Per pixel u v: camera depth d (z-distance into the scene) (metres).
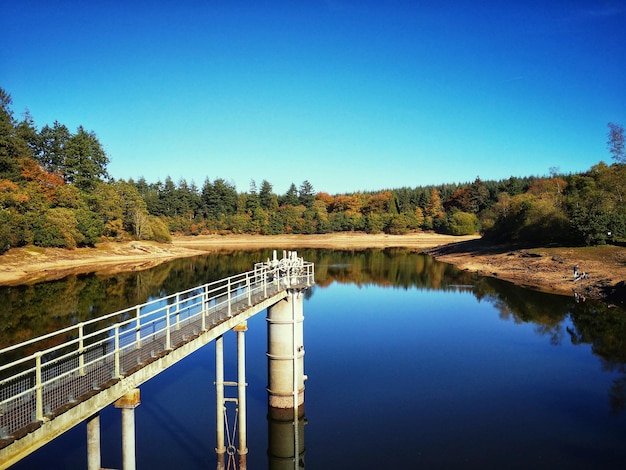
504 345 33.31
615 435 20.31
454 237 159.00
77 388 11.09
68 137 111.56
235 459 19.12
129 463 12.52
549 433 20.56
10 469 18.14
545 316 41.44
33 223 81.19
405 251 119.81
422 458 18.67
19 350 32.47
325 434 20.89
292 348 22.81
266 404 23.95
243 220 167.50
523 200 96.75
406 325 39.62
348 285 62.62
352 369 28.92
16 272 71.12
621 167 78.62
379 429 21.22
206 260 98.44
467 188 176.12
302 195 198.50
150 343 14.68
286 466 18.50
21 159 92.00
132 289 58.97
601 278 52.75
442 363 29.80
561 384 26.03
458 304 48.09
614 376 27.06
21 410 10.05
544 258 67.50
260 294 21.69
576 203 76.06
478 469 17.88
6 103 105.44
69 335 36.31
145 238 114.94
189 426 21.64
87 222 91.69
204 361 30.95
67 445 20.19
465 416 22.33
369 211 184.12
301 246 142.00
